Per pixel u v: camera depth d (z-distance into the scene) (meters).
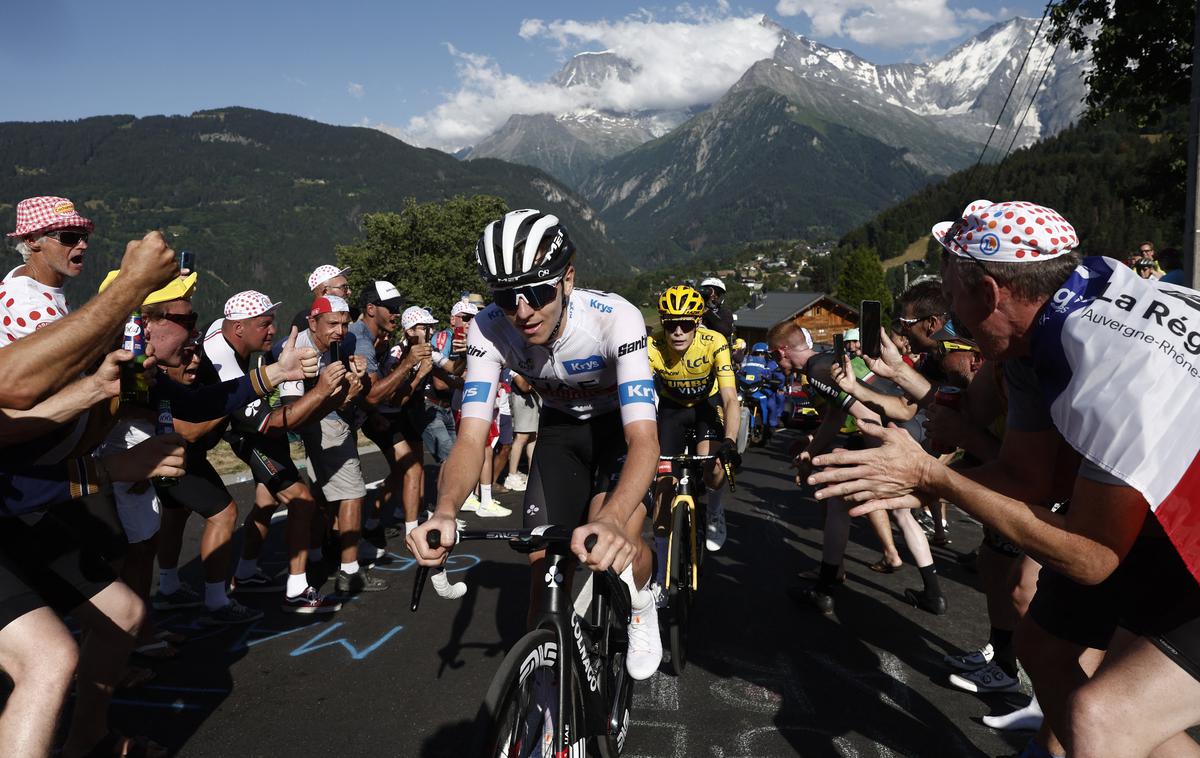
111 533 2.67
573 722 2.20
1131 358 1.54
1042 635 2.23
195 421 3.34
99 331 1.83
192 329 3.32
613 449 3.11
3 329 2.31
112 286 1.86
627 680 3.06
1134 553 1.81
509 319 2.51
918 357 5.27
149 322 3.14
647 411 2.61
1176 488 1.51
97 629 2.48
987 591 3.55
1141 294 1.61
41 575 2.30
